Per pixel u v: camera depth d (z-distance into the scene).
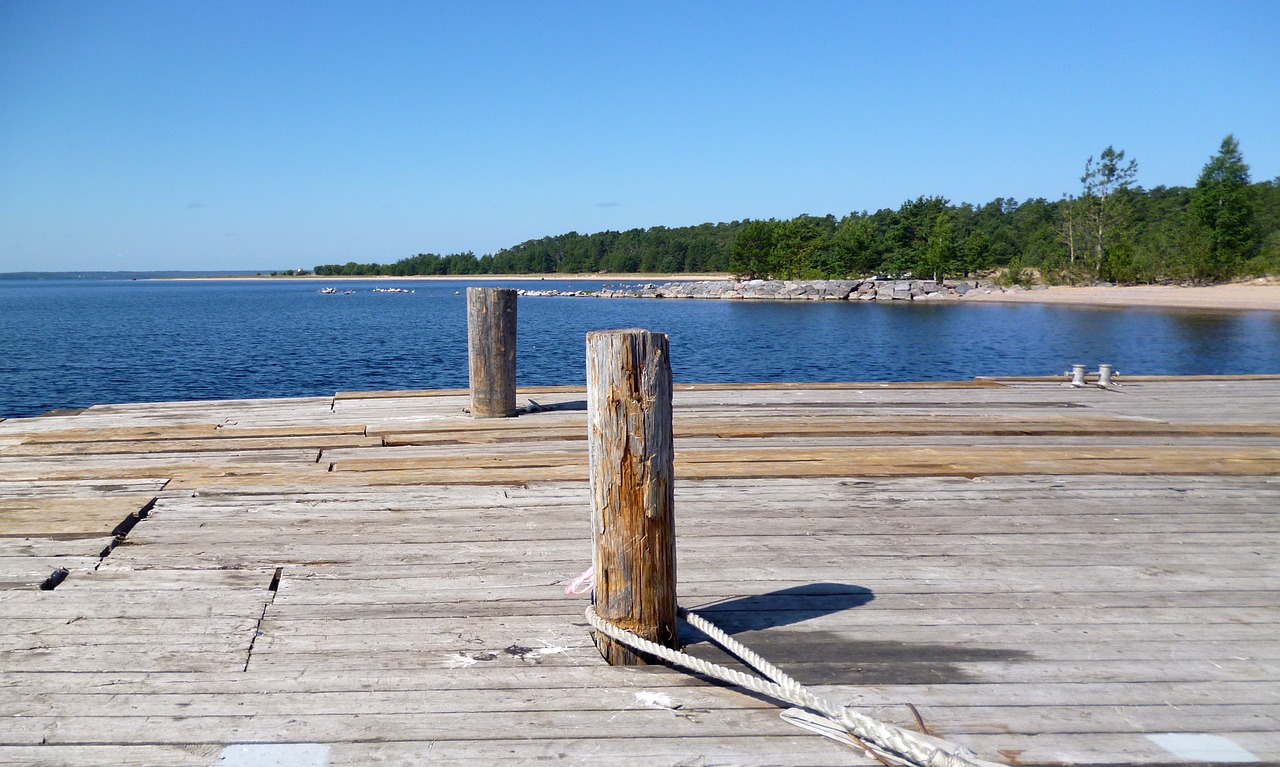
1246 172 55.00
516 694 2.61
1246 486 5.17
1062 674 2.79
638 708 2.54
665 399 2.81
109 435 6.38
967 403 8.24
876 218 86.94
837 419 7.25
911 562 3.84
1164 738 2.40
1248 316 37.81
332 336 33.22
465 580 3.53
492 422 6.95
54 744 2.29
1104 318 38.41
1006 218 113.19
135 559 3.71
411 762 2.23
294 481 5.01
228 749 2.28
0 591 3.31
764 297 66.88
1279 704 2.60
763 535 4.20
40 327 38.16
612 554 2.81
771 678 2.53
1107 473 5.41
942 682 2.73
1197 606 3.36
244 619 3.12
